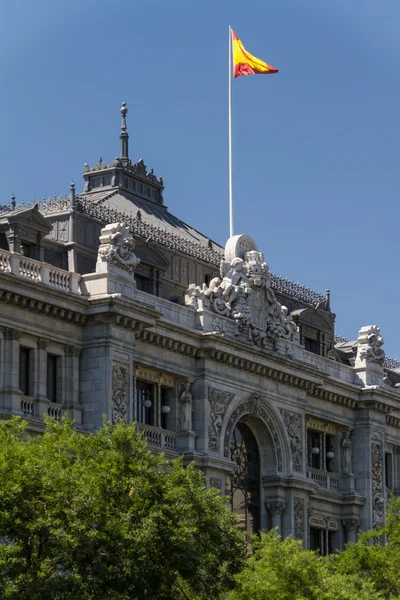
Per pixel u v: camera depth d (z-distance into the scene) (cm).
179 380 11712
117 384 10806
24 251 10850
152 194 13538
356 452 13825
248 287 12262
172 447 11594
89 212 11575
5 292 10138
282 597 9688
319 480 13362
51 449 8644
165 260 12056
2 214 11000
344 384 13538
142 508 8638
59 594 8188
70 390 10688
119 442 8825
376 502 13788
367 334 14050
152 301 11381
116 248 10981
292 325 12838
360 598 10038
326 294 14125
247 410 12244
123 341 10881
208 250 12738
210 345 11712
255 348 12119
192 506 9000
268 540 10262
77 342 10769
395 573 11650
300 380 12731
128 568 8444
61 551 8288
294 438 12706
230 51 13112
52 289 10425
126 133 13512
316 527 13288
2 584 8119
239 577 9338
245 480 12369
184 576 8769
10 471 8319
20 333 10325
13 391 10181
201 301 11894
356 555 11769
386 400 13950
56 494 8375
